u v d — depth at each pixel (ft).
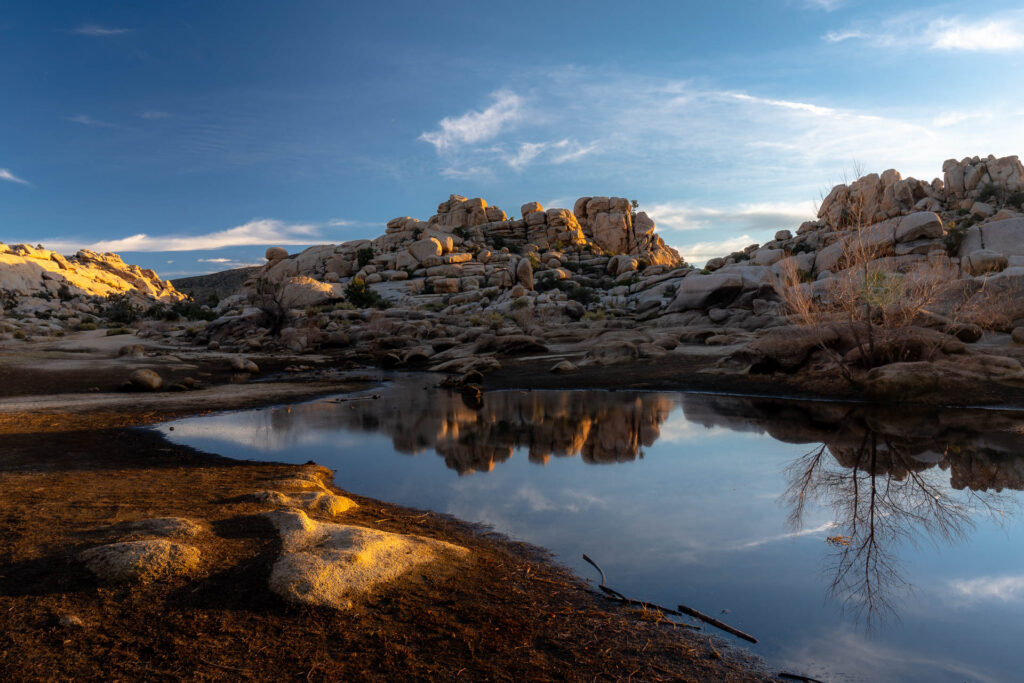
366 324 159.12
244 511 18.25
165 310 264.93
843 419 42.55
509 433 39.34
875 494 24.50
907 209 263.49
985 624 13.69
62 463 29.27
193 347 147.54
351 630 11.72
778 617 13.91
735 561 17.39
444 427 42.19
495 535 19.30
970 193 262.67
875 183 273.95
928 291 58.75
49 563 13.76
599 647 12.03
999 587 15.80
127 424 44.47
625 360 82.43
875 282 55.67
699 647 12.31
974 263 124.36
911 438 35.73
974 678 11.39
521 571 16.08
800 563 17.34
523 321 144.77
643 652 11.93
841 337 59.52
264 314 168.04
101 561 13.34
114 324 229.66
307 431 40.81
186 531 15.44
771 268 145.89
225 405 56.03
